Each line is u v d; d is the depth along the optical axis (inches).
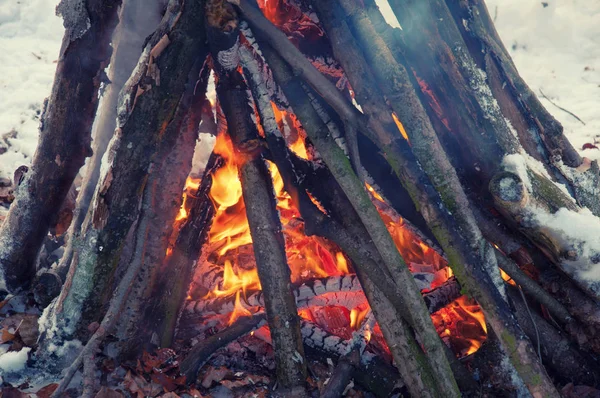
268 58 65.6
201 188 71.4
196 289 75.5
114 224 64.4
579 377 67.2
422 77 67.2
